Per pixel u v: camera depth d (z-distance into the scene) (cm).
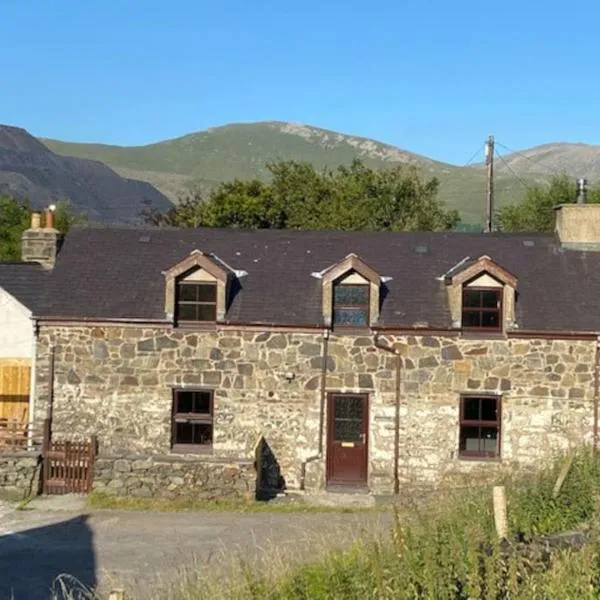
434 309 2764
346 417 2742
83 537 2130
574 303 2794
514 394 2711
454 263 2950
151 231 3128
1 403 2836
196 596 1210
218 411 2741
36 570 1869
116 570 1838
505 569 1073
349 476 2728
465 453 2722
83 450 2581
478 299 2747
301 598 1126
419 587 1052
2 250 5288
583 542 1212
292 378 2730
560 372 2705
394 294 2808
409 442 2722
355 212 5578
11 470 2558
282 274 2902
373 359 2730
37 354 2761
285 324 2722
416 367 2723
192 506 2448
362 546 1268
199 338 2750
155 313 2758
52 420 2753
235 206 5738
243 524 2256
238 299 2797
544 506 1538
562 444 2684
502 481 1712
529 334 2700
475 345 2717
